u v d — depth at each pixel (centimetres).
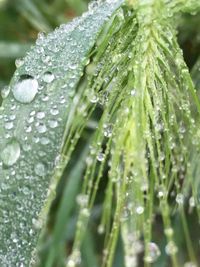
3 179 10
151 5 11
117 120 10
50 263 18
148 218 10
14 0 22
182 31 18
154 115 10
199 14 17
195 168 13
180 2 12
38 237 10
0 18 23
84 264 19
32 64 11
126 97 10
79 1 20
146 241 9
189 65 18
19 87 10
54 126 10
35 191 10
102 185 19
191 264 10
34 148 10
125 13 11
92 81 11
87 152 18
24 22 23
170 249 9
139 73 10
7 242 10
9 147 10
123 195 9
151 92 10
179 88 11
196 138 10
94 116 19
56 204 20
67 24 11
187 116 10
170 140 10
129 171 10
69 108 10
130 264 9
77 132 10
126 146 9
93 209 19
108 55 10
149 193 10
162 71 10
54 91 10
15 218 10
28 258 10
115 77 10
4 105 10
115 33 11
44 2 23
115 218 9
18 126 10
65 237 19
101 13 11
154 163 10
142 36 10
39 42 11
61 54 11
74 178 18
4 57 21
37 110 10
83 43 11
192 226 19
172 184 14
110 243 9
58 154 10
